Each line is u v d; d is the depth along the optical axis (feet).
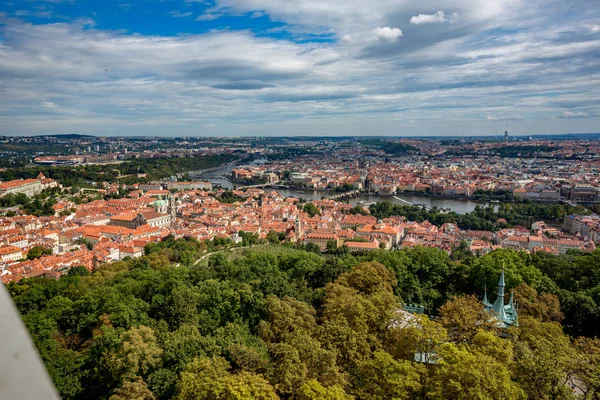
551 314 621.72
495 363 396.98
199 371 413.59
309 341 455.22
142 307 617.21
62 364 508.53
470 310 544.62
